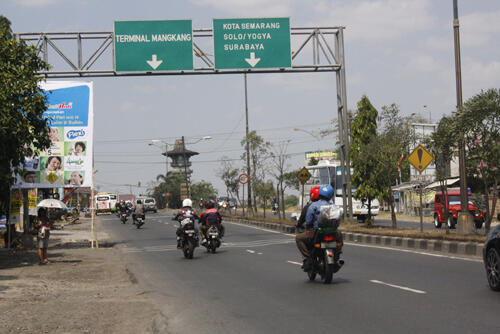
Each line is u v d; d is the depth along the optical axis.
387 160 28.53
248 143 47.09
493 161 20.11
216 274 14.28
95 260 19.45
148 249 23.70
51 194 35.19
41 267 17.27
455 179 43.41
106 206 92.50
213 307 9.55
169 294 11.21
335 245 11.62
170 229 39.72
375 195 29.95
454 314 8.23
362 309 8.86
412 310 8.63
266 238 27.55
